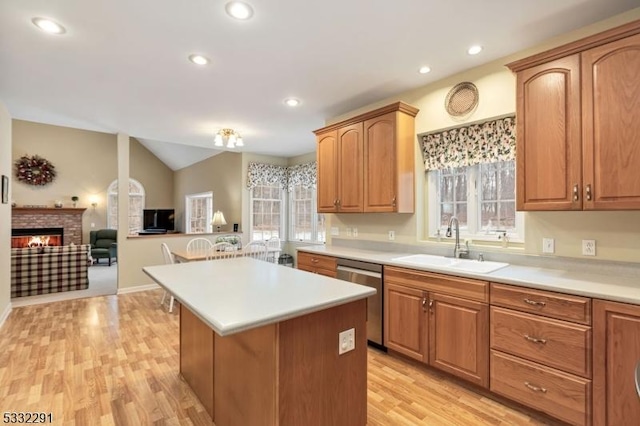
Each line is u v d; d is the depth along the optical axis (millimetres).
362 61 2615
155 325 3623
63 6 1887
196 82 3000
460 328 2266
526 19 2068
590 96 1897
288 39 2277
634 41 1758
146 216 8828
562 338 1811
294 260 6703
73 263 5207
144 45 2336
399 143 3025
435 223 3223
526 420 1968
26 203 7836
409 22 2090
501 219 2775
